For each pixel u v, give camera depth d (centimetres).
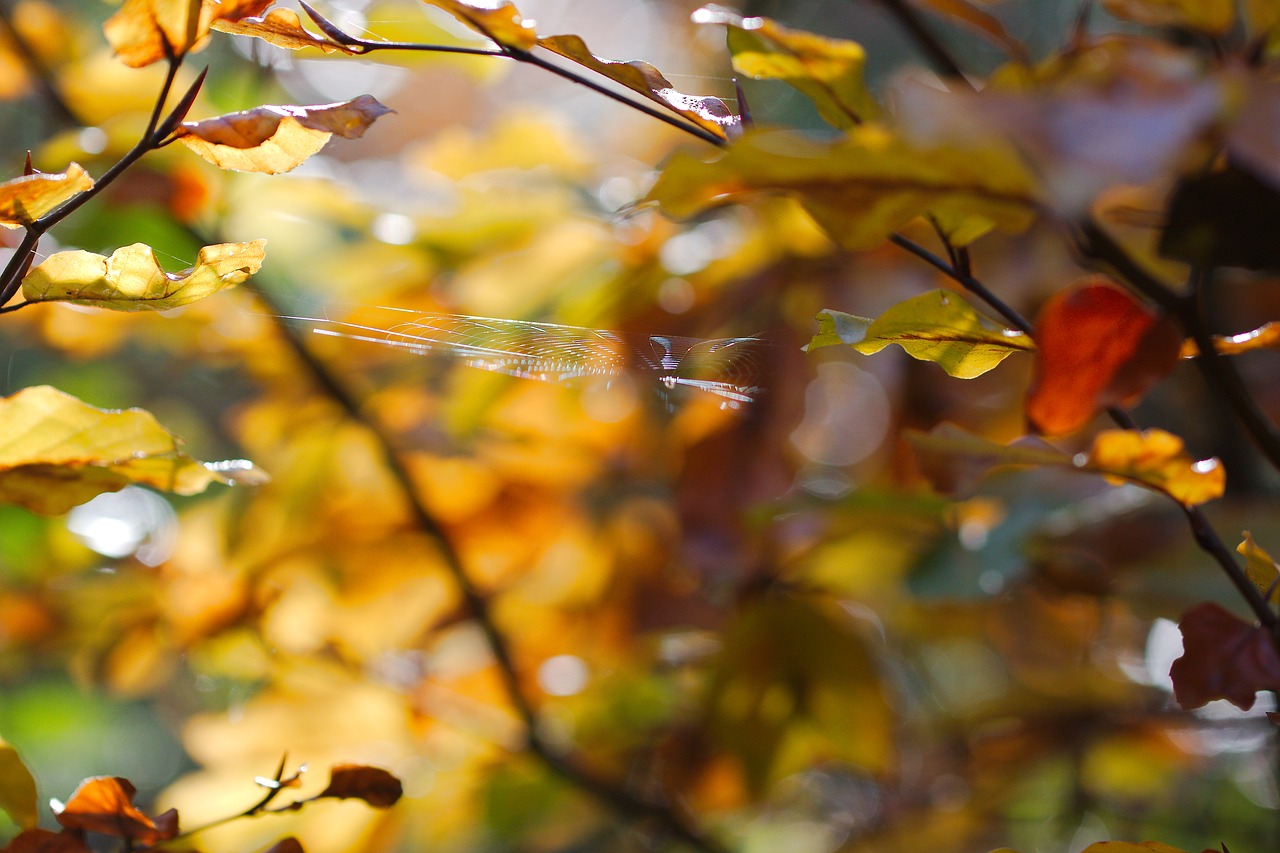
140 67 131
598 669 216
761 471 191
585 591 222
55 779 364
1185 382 196
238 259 132
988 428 198
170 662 230
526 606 224
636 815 202
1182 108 121
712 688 194
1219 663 132
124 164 131
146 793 387
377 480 218
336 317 193
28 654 214
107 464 133
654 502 221
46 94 183
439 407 221
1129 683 228
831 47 131
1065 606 202
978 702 245
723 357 190
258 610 195
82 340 204
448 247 189
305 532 210
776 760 195
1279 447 131
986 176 123
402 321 191
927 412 199
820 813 267
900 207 123
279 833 181
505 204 192
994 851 134
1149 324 131
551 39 131
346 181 204
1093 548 160
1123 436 132
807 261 196
